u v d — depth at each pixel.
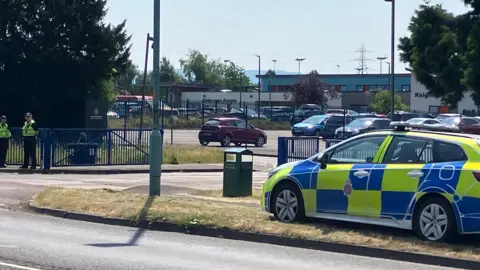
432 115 53.06
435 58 22.02
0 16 39.19
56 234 12.49
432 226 11.03
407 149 11.65
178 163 30.09
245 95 98.19
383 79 99.75
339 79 101.94
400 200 11.40
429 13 22.25
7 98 40.44
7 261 9.85
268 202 13.32
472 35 20.44
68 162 26.41
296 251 11.23
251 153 18.17
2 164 26.28
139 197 15.78
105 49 40.19
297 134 49.53
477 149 10.88
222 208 14.34
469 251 10.34
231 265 10.01
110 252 10.82
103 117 35.84
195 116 67.19
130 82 125.25
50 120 40.44
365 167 11.95
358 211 11.95
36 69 39.50
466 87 21.58
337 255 10.93
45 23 39.25
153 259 10.32
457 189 10.70
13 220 14.08
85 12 39.88
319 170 12.57
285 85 105.06
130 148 27.92
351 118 49.19
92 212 14.42
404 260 10.50
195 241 12.10
